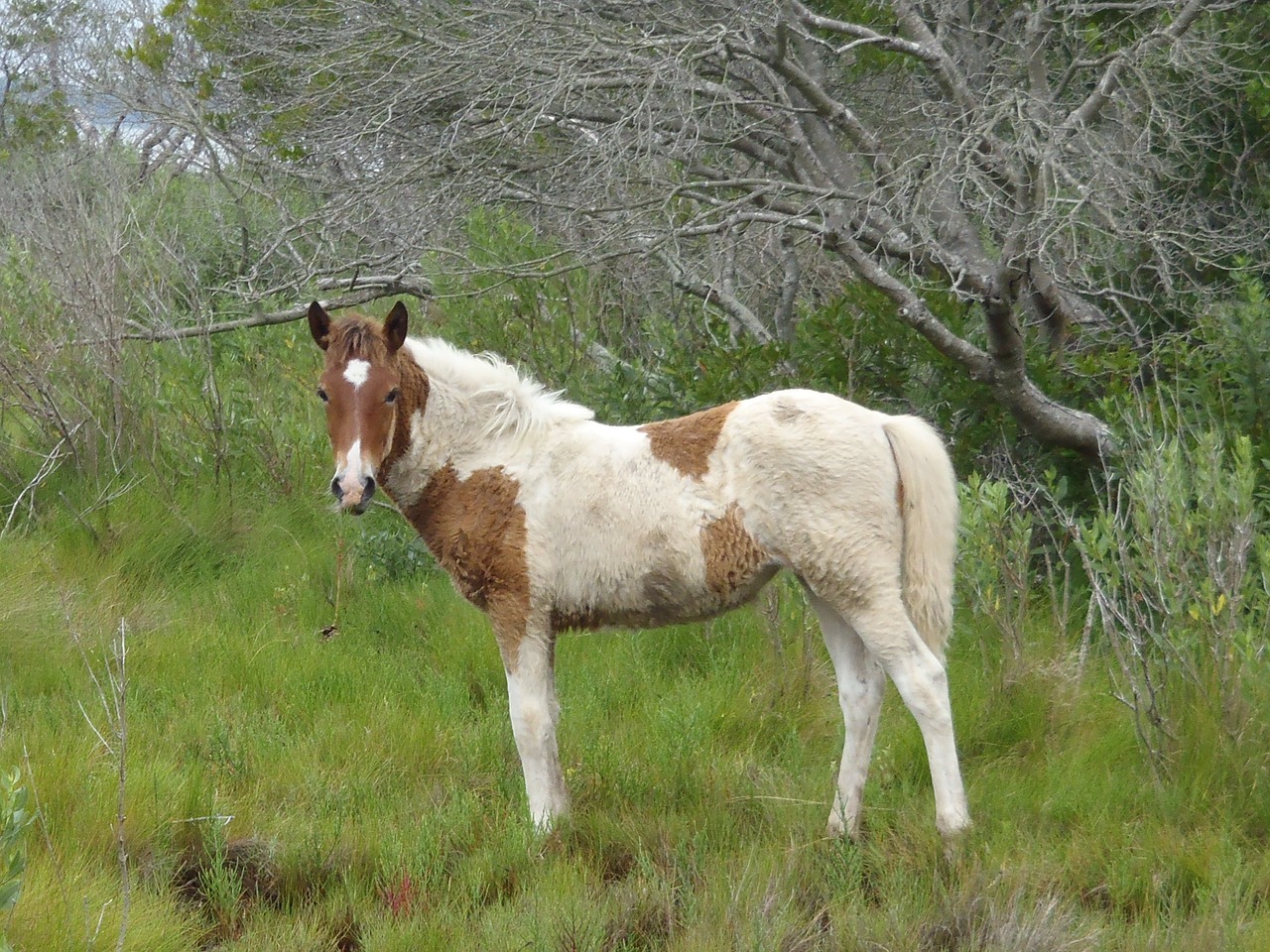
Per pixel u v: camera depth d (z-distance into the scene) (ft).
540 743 22.91
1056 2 39.29
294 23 50.01
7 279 43.16
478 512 22.99
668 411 36.04
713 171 40.47
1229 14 39.55
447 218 41.16
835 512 21.43
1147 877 20.34
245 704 28.60
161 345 43.37
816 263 44.42
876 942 18.56
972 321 36.96
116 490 39.58
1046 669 27.30
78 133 73.15
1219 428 31.14
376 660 30.96
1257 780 22.47
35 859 20.39
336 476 21.40
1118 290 37.58
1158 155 40.14
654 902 20.10
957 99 35.86
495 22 40.68
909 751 25.48
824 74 41.52
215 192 56.18
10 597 32.22
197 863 22.13
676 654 31.14
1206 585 24.30
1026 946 18.07
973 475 29.78
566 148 42.24
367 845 22.21
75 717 26.63
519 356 38.40
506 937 18.94
